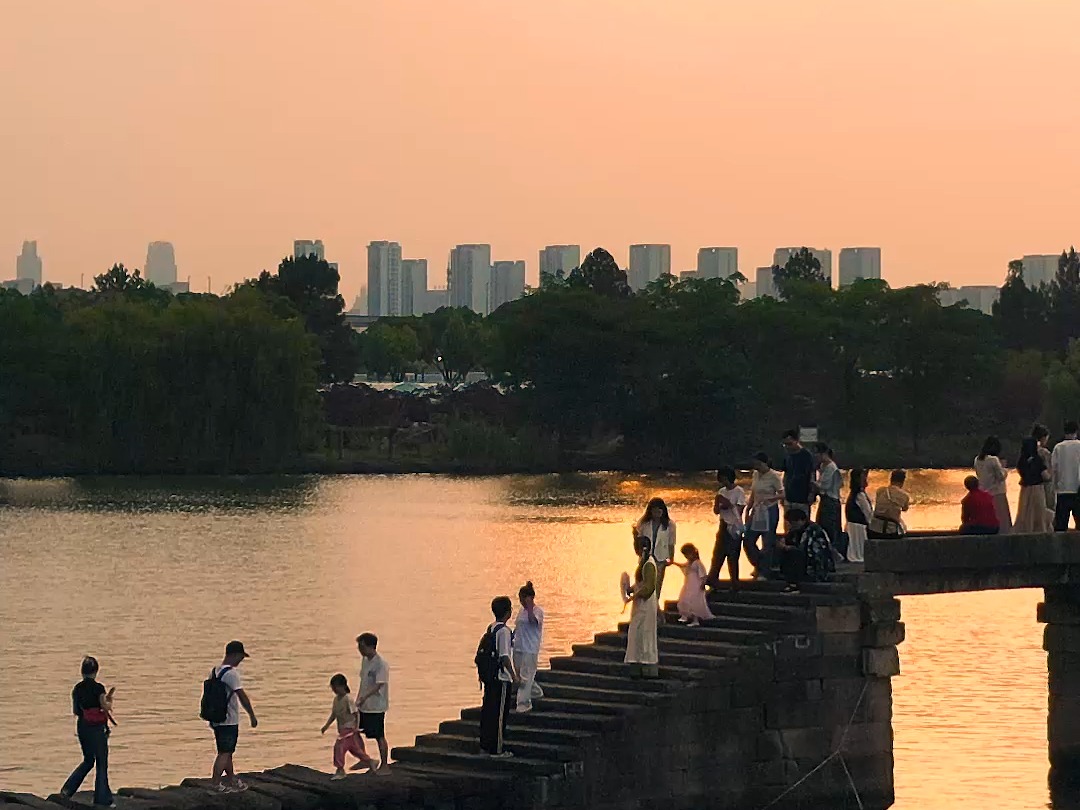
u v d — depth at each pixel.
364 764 38.72
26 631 75.31
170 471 180.25
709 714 39.50
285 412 181.38
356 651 69.19
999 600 85.69
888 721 41.50
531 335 199.50
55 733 52.19
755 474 44.12
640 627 40.00
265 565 103.69
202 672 63.84
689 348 199.25
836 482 44.62
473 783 36.62
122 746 50.28
